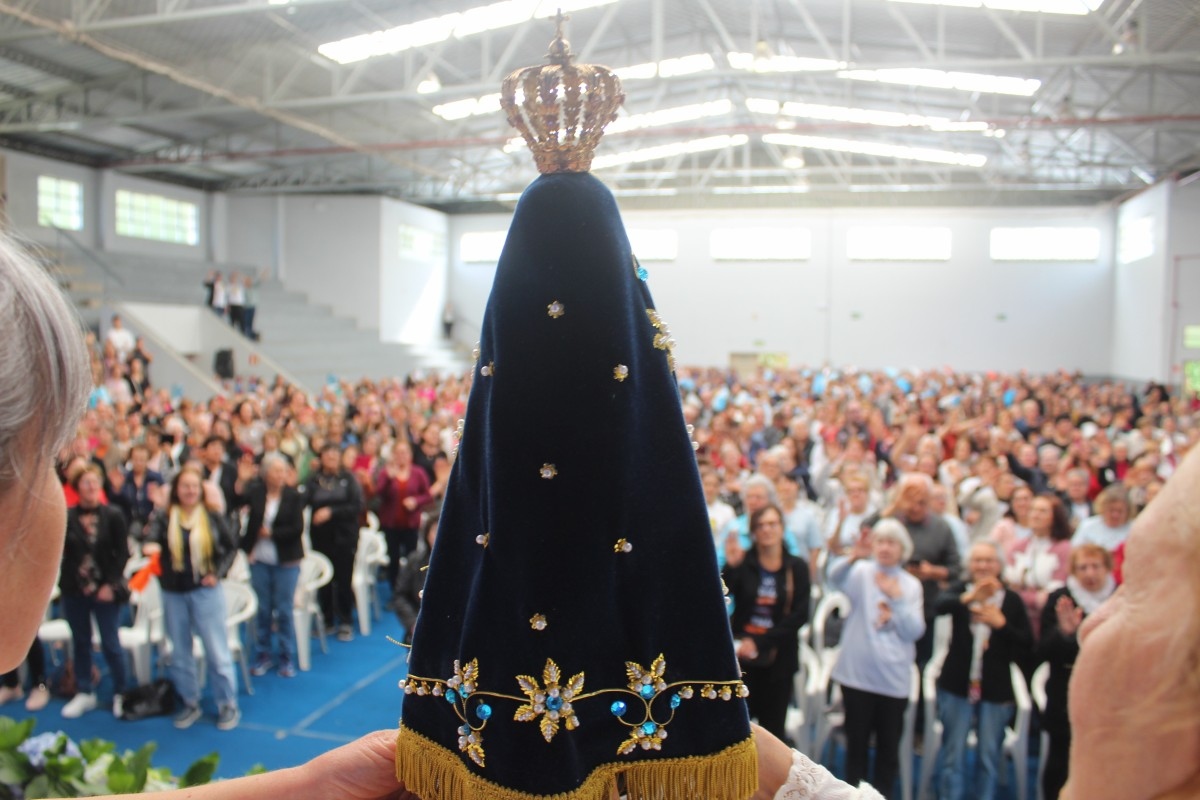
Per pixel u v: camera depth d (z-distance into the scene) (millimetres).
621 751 934
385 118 17062
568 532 918
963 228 23281
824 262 24062
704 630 953
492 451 933
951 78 14211
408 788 976
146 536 5312
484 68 11930
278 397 13039
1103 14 10617
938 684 4262
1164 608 637
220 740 5223
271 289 22859
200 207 22266
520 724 907
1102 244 22422
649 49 15250
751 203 24484
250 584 6402
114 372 13055
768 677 3973
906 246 23609
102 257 18531
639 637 940
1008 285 23047
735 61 15578
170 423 9703
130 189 20125
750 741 957
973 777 4465
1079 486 6250
